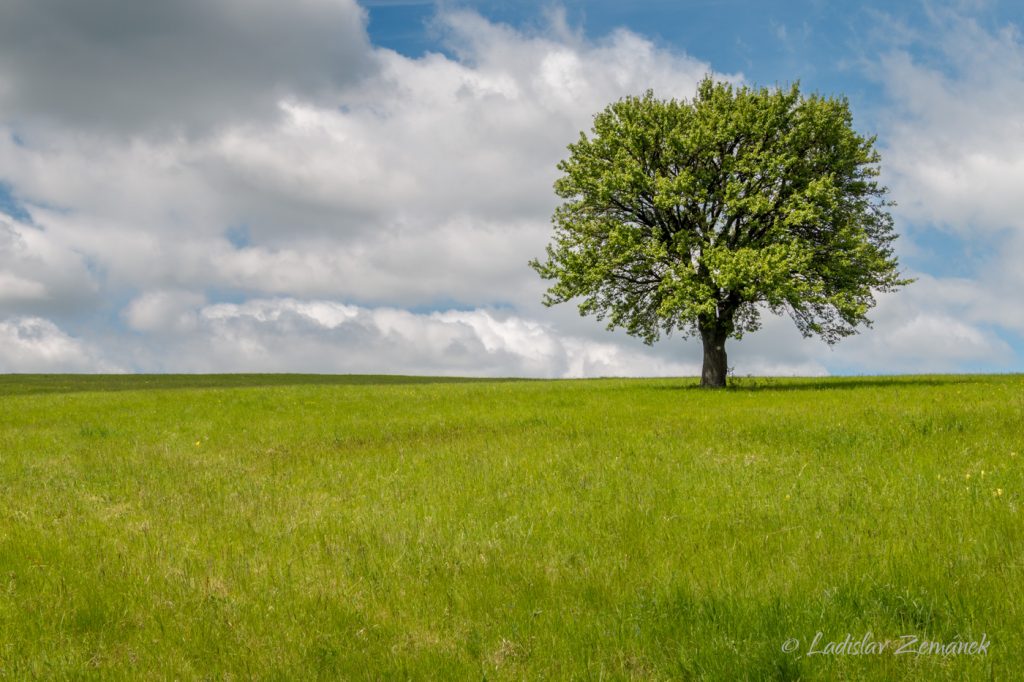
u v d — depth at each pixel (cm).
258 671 582
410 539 913
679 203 3306
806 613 611
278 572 810
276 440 1905
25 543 945
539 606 682
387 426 2080
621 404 2472
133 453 1717
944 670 518
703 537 863
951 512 897
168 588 768
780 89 3422
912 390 2606
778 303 3194
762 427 1680
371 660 590
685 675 542
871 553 760
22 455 1700
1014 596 621
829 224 3381
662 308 3238
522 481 1240
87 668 595
